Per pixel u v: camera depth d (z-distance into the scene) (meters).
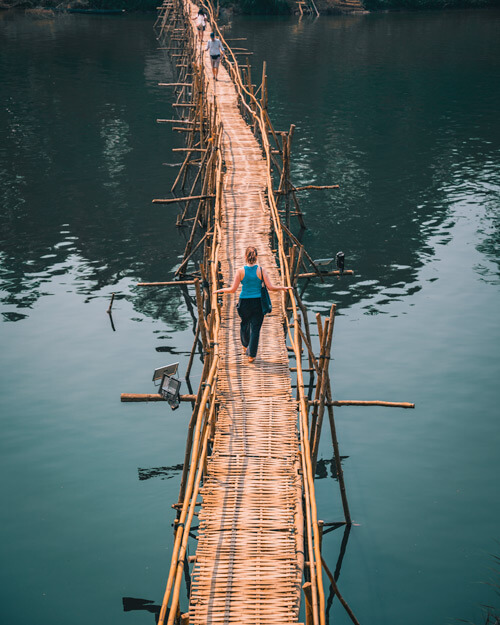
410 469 12.55
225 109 28.33
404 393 14.78
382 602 9.83
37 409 14.20
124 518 11.34
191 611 7.70
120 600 9.78
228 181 20.33
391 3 80.75
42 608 9.65
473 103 42.16
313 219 25.25
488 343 16.75
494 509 11.55
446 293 19.45
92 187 28.03
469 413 14.10
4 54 52.41
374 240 23.36
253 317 11.70
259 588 7.89
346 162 31.69
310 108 40.53
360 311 18.48
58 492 11.90
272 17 75.38
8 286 19.73
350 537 11.01
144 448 13.08
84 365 15.80
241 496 9.22
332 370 15.70
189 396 11.88
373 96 43.38
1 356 16.14
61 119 37.19
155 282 20.06
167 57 52.84
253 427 10.51
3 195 26.94
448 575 10.27
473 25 70.19
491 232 23.94
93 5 74.69
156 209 26.05
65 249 22.38
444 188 28.47
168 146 33.31
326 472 12.53
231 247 15.95
